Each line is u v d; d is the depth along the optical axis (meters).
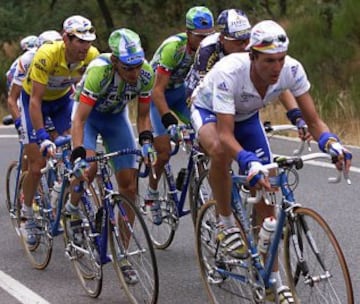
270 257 9.75
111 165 12.80
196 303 12.05
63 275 13.80
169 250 14.96
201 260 11.43
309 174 20.50
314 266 9.15
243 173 10.65
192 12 14.22
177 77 15.05
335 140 9.59
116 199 11.52
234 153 9.56
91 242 12.16
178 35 14.55
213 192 10.52
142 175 14.94
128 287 11.67
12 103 16.05
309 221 9.16
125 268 11.52
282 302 9.62
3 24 54.44
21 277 13.77
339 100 30.53
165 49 14.45
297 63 10.14
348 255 13.80
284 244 9.59
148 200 15.02
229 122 9.85
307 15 42.28
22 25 54.81
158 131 14.66
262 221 10.27
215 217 11.03
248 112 10.57
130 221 11.36
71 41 13.47
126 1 53.62
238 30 12.12
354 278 12.58
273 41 9.16
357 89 31.94
